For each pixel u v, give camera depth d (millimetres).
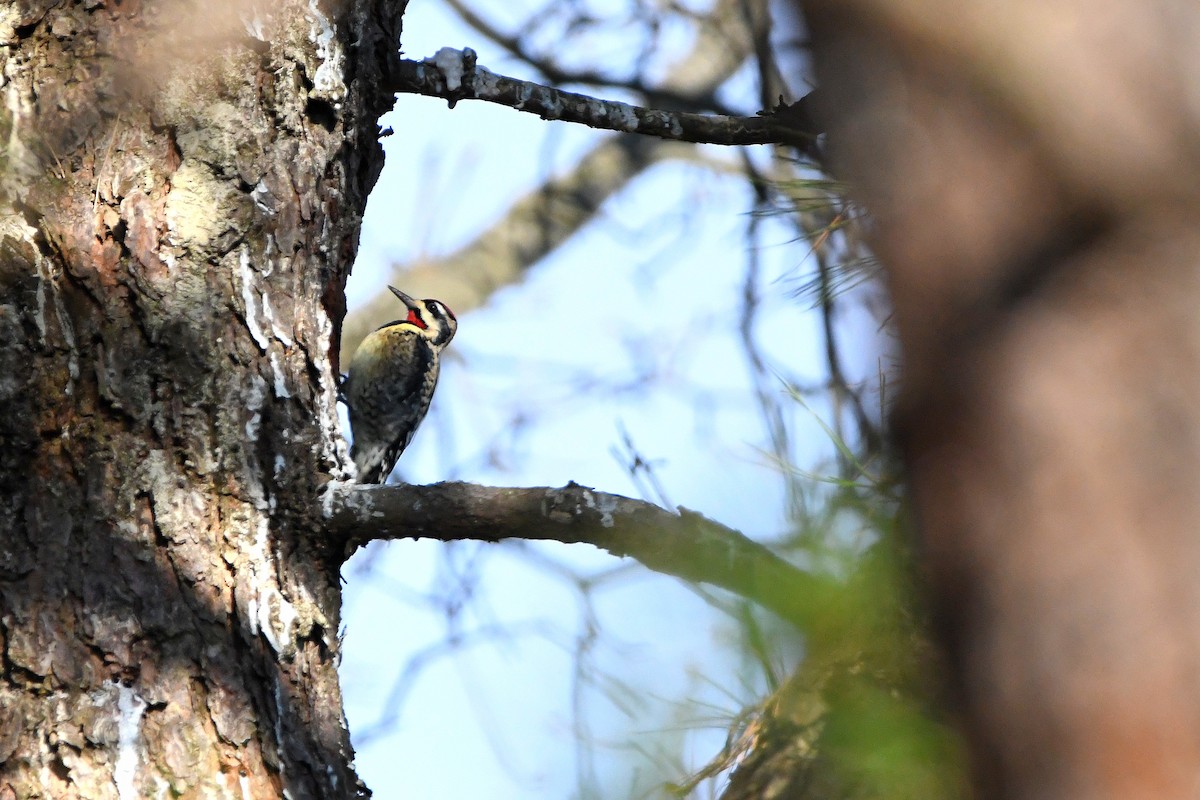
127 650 6398
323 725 6812
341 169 7609
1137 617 2361
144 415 6734
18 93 6961
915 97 2676
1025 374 2551
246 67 7277
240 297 7066
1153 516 2393
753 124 8734
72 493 6555
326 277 7457
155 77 7066
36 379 6617
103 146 6969
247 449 6914
